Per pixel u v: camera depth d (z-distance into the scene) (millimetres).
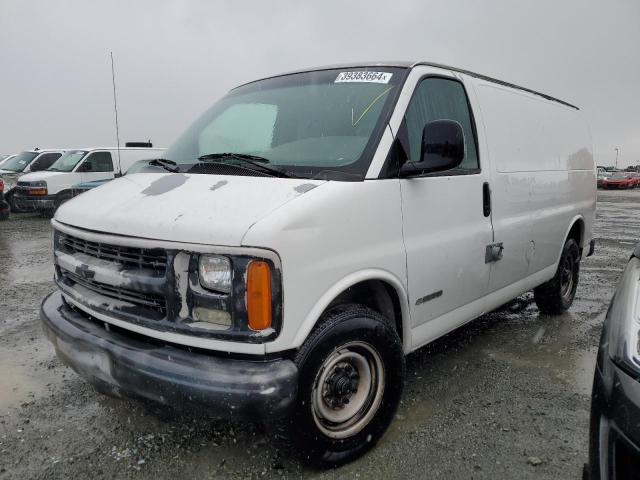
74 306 3180
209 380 2340
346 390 2850
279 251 2396
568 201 5402
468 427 3338
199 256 2449
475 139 3869
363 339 2840
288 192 2658
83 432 3262
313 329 2656
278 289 2410
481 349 4699
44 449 3084
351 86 3430
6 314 5688
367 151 2977
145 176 3328
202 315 2473
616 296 2334
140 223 2641
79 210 3105
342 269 2691
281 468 2895
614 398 1921
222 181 2879
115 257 2754
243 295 2371
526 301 6266
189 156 3566
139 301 2660
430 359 4445
